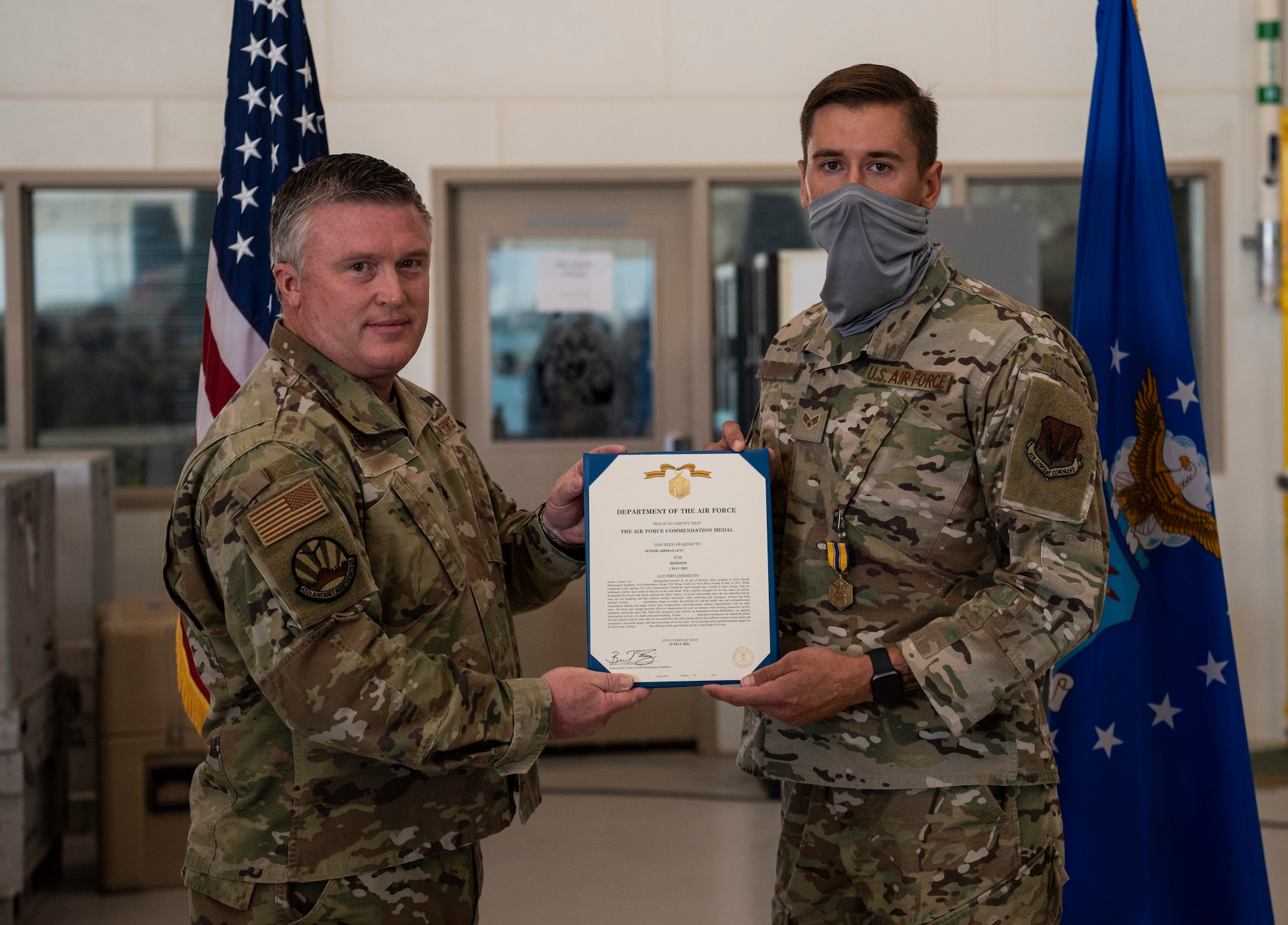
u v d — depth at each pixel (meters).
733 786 3.66
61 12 3.65
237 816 1.30
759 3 3.80
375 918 1.28
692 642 1.40
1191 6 3.83
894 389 1.39
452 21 3.76
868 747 1.37
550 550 1.58
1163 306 1.97
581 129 3.81
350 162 1.34
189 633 1.34
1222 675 1.93
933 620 1.37
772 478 1.49
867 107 1.38
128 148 3.70
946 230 3.36
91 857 3.12
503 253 3.97
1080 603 1.29
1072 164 3.85
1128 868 1.92
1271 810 3.32
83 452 3.35
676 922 2.66
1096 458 1.35
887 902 1.38
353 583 1.23
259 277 2.20
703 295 3.91
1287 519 3.82
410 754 1.21
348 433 1.32
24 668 2.68
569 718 1.31
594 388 4.03
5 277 3.72
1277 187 3.81
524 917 2.69
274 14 2.25
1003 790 1.37
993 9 3.81
